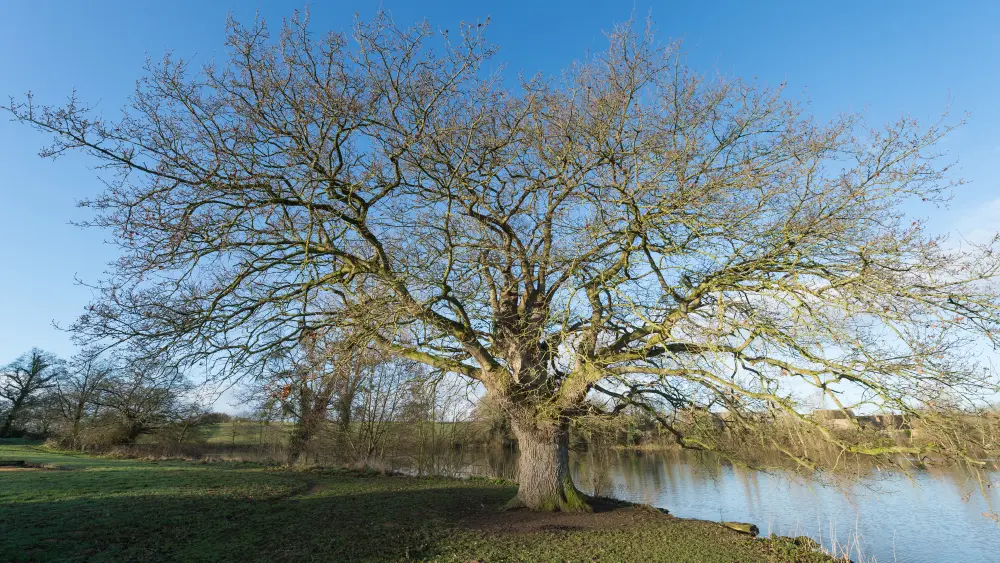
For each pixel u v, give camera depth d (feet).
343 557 28.73
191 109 32.19
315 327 37.96
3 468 69.31
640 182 32.89
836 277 31.71
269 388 37.40
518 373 40.96
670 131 33.63
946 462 28.76
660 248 34.71
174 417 121.60
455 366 42.70
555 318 35.24
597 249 36.22
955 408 28.09
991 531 47.60
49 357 178.40
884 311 28.73
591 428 42.98
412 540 32.22
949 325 28.81
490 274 42.09
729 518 52.03
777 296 30.91
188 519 37.52
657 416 41.16
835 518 52.75
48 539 30.68
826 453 33.96
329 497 49.85
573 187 36.32
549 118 36.24
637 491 68.54
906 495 62.34
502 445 107.04
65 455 100.89
